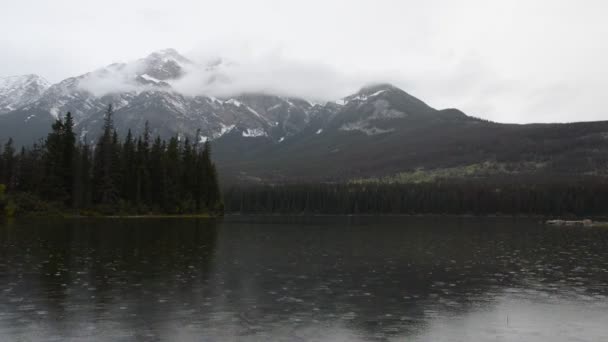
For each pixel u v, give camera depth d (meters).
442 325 22.70
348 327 22.00
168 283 30.81
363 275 35.81
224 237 67.38
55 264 36.72
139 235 63.81
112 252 45.00
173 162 132.38
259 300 26.77
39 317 22.27
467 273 37.47
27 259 38.97
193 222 105.50
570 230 100.25
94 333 20.20
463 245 61.47
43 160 111.62
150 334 20.25
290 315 23.77
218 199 145.25
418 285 32.16
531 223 138.00
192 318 22.80
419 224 126.06
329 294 28.75
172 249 49.28
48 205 103.81
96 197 117.00
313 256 47.03
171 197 128.50
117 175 119.38
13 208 96.06
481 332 21.75
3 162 113.44
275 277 34.12
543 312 25.33
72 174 109.69
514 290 30.92
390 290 30.33
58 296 26.38
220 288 29.75
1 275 31.86
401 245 60.53
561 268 40.66
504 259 46.66
